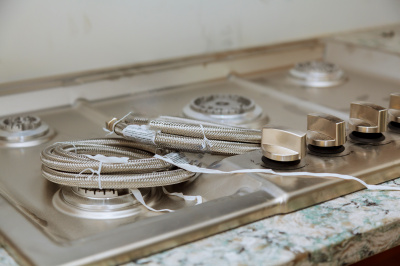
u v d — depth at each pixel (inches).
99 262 22.1
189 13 50.1
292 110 43.9
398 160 31.0
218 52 52.7
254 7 54.3
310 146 32.4
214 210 25.5
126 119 34.3
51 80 43.0
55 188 31.9
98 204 29.3
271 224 25.5
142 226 24.3
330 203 27.6
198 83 49.4
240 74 52.0
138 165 29.7
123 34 47.1
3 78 42.4
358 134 34.0
